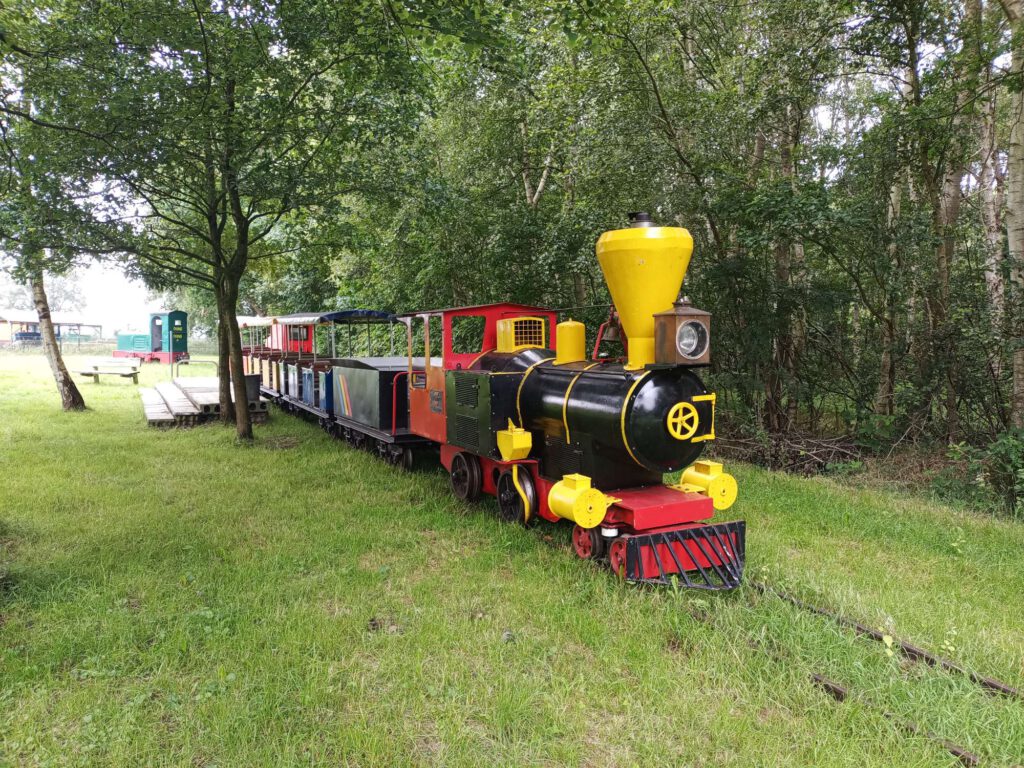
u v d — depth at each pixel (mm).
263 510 6730
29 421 12195
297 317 13633
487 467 6738
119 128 6891
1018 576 5176
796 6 8641
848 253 9859
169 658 3762
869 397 10867
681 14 10164
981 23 8297
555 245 10305
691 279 10383
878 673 3557
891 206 10219
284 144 9258
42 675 3613
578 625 4141
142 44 6680
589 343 11312
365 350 15977
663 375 4934
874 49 9195
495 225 11883
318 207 10367
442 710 3289
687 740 3098
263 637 3986
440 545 5781
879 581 4984
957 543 5879
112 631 4031
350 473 8391
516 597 4613
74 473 8203
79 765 2885
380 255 14617
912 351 9867
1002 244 8594
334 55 8680
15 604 4426
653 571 4742
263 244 12781
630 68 9203
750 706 3320
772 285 9789
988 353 8672
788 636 3908
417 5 6129
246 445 10391
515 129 13070
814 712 3273
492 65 7328
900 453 9266
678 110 9492
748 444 9883
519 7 6887
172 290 11461
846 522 6465
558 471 5844
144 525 6160
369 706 3320
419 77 9117
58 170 7625
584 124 9805
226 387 12148
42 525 6109
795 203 8359
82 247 8789
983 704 3322
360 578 4965
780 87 8977
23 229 8258
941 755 2957
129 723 3164
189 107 7012
